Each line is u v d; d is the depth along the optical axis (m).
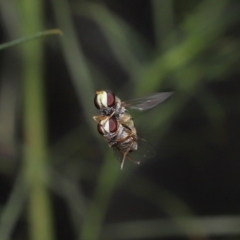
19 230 0.29
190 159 0.31
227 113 0.30
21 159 0.28
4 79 0.28
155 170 0.32
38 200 0.27
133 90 0.27
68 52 0.26
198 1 0.27
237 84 0.31
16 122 0.28
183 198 0.31
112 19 0.26
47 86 0.30
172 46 0.27
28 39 0.23
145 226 0.27
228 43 0.27
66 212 0.30
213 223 0.27
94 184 0.30
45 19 0.28
